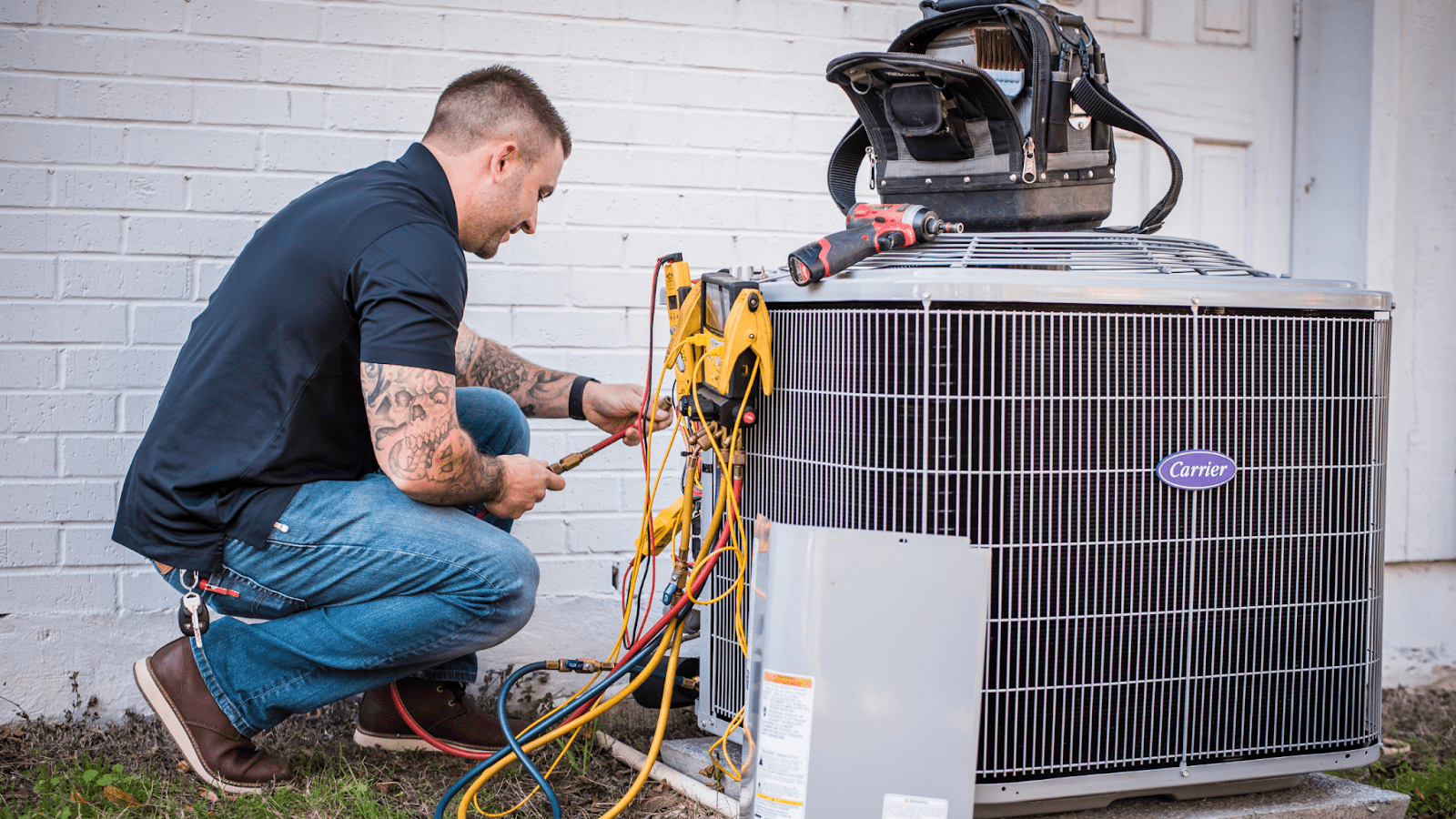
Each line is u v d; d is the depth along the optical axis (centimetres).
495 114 171
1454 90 265
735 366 155
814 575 130
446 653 168
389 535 157
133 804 162
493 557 162
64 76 201
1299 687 151
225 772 163
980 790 137
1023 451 137
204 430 156
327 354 158
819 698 129
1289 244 283
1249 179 281
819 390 147
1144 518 142
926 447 135
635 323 232
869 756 129
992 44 162
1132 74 269
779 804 130
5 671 203
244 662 163
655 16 230
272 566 159
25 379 202
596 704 175
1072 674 140
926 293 134
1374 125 263
